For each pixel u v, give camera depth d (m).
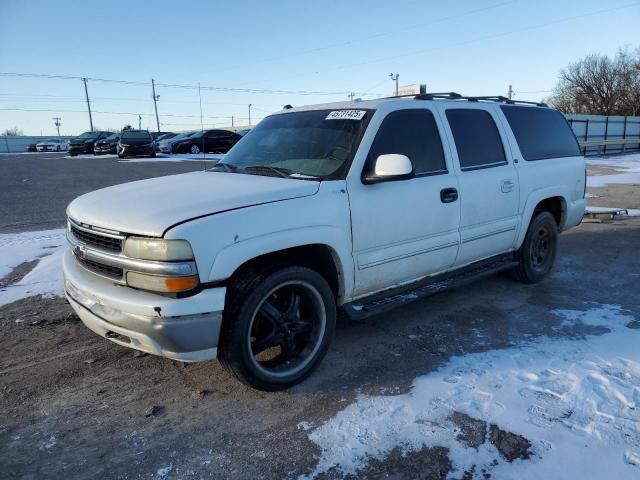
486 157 4.68
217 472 2.56
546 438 2.73
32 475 2.55
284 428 2.91
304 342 3.48
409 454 2.65
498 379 3.37
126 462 2.64
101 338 4.14
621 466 2.51
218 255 2.87
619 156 28.81
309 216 3.28
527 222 5.07
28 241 7.54
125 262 2.93
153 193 3.41
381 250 3.75
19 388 3.38
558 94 61.00
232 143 30.61
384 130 3.85
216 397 3.25
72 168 21.06
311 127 4.11
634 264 6.25
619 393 3.15
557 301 4.93
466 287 5.38
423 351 3.85
